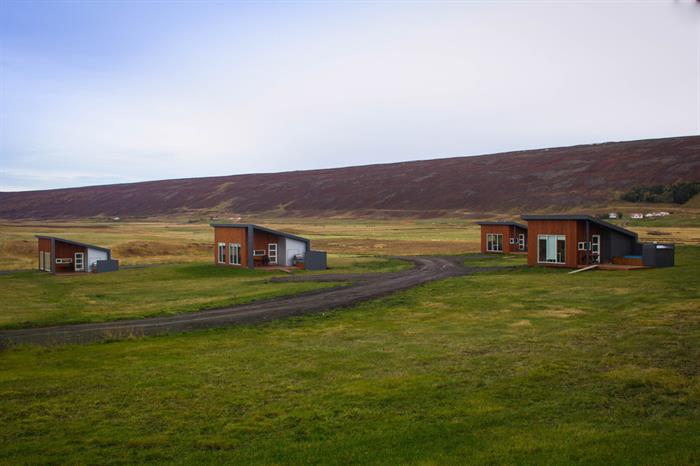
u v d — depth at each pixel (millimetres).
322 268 56031
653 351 17812
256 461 10547
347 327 24453
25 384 15930
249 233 57156
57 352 20219
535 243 50062
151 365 18062
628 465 9539
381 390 14734
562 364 16641
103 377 16625
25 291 41906
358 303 31641
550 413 12609
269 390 15102
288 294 36344
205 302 33688
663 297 28766
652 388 14172
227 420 12875
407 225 181375
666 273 39781
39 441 11742
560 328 22359
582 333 21094
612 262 49219
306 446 11211
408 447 10945
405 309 28984
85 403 14195
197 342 21797
